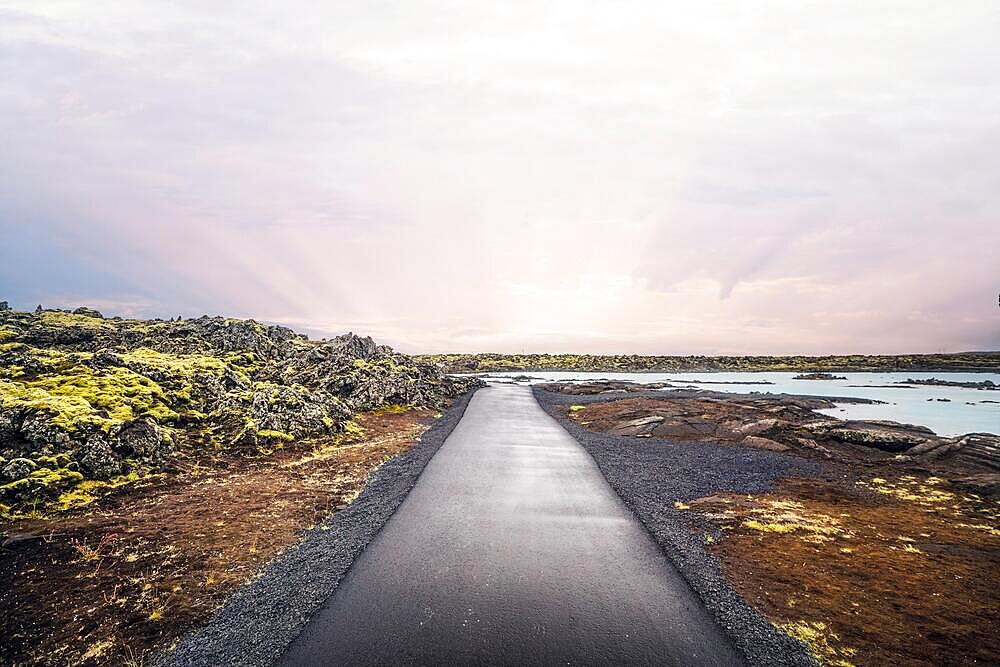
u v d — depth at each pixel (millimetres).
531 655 9258
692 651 9422
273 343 56969
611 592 11648
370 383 47156
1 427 19703
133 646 9469
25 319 47031
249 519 16328
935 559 13664
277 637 9734
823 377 126438
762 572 12773
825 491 20859
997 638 9812
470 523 16188
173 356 41219
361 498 18812
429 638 9750
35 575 12195
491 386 90250
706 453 28609
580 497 19297
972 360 170000
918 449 28516
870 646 9531
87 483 18750
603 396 66562
